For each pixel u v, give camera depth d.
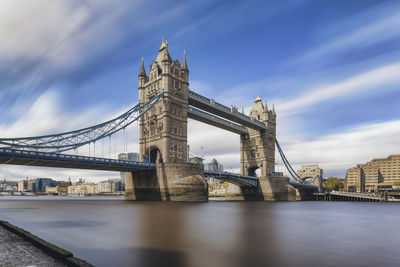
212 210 50.69
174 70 91.94
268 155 132.25
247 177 120.12
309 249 19.05
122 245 19.08
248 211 51.12
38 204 65.38
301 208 67.19
